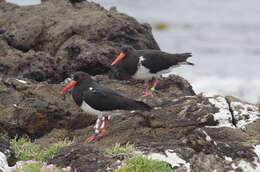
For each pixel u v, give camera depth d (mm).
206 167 10234
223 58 37219
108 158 10180
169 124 11617
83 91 11781
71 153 10398
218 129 11586
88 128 12758
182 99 12820
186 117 11859
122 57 14438
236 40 44844
